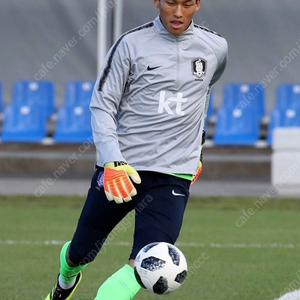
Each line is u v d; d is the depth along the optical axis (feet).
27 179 205.05
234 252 109.70
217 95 216.74
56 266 97.91
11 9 217.97
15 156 217.15
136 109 57.47
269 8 211.41
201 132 60.03
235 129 208.54
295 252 110.01
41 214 150.20
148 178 57.16
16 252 108.27
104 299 54.24
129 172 53.98
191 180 59.06
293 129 177.27
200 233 127.95
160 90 57.06
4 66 219.61
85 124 213.46
